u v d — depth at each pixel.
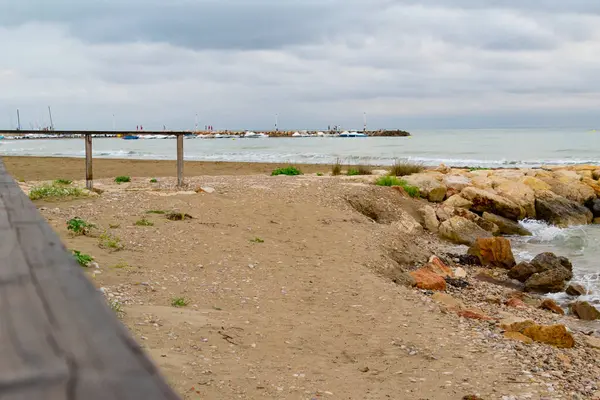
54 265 1.10
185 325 6.64
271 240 12.42
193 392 4.90
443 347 6.79
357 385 5.49
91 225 11.48
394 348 6.67
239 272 9.72
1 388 0.65
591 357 7.35
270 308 7.96
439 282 11.69
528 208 21.08
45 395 0.64
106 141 153.50
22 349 0.74
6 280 1.00
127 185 18.88
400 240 14.57
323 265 10.79
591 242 18.09
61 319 0.83
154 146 102.44
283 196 17.22
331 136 182.50
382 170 26.86
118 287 7.99
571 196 22.45
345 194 18.23
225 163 40.59
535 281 13.01
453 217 18.16
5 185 2.15
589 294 12.66
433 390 5.45
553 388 5.66
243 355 6.00
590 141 108.19
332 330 7.20
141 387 0.66
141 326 6.39
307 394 5.15
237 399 4.89
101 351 0.74
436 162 49.47
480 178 23.05
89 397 0.63
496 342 7.18
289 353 6.25
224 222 13.48
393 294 9.18
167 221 12.94
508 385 5.66
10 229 1.41
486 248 15.05
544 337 7.84
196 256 10.40
